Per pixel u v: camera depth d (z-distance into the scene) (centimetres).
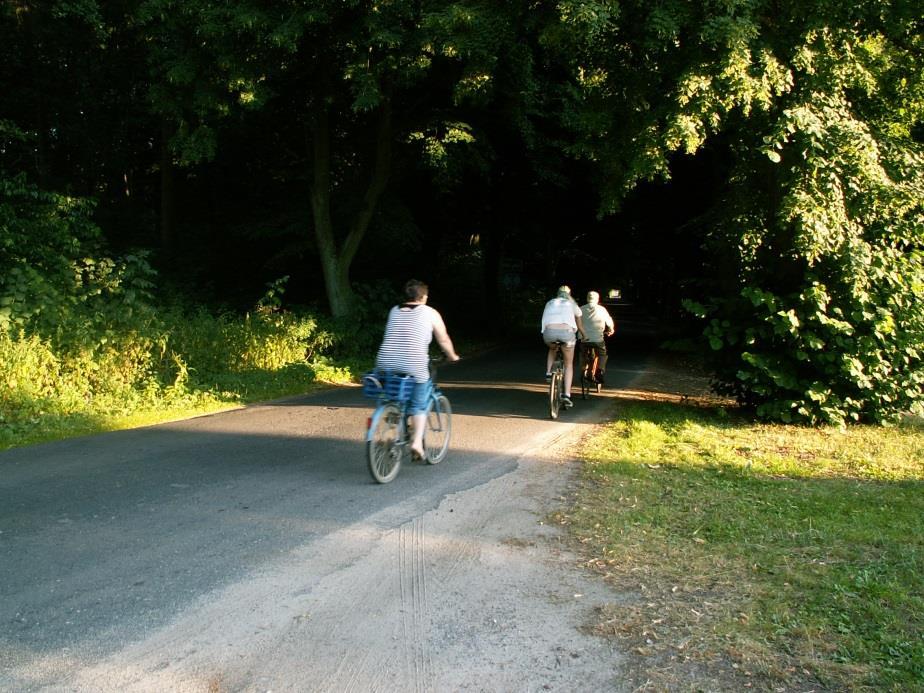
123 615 382
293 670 335
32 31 1780
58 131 2158
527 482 680
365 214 1816
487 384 1416
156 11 1368
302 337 1557
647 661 347
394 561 472
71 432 863
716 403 1202
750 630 376
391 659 347
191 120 1606
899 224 987
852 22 966
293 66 1545
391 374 677
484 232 2739
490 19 1157
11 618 374
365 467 719
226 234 2156
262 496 605
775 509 588
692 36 910
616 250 2919
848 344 930
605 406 1179
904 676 328
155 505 573
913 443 877
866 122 1034
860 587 424
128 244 2062
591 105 1077
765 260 1045
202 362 1281
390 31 1338
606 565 470
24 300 1091
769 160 989
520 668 341
